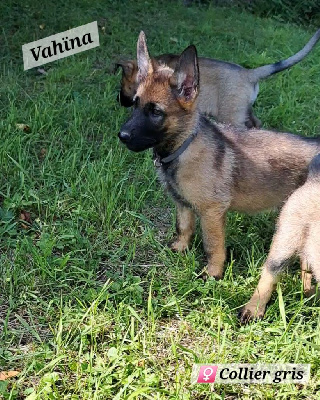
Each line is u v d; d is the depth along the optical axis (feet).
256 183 3.94
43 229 4.12
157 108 3.66
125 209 4.45
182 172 3.79
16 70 6.17
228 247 4.24
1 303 3.57
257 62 7.16
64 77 6.14
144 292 3.77
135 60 5.83
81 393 3.08
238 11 9.82
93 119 5.51
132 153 5.05
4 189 4.50
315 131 5.82
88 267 3.89
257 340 3.45
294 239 3.54
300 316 3.63
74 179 4.66
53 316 3.51
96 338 3.39
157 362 3.29
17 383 3.08
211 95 5.56
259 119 5.90
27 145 4.95
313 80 7.01
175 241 4.21
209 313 3.58
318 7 10.88
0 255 3.91
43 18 7.29
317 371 3.27
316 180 3.53
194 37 7.80
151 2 8.70
